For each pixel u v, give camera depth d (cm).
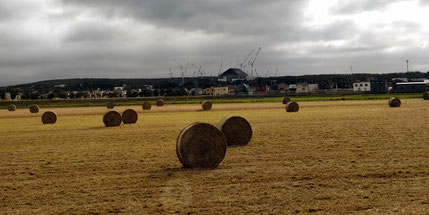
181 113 5125
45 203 1035
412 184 1119
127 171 1400
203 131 1442
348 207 936
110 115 3384
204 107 6062
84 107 8325
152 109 6450
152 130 2839
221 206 968
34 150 1980
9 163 1623
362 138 2016
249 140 2045
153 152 1802
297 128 2620
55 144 2197
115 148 1959
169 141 2184
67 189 1171
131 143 2139
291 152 1680
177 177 1285
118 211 955
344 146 1783
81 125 3575
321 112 4319
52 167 1509
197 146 1435
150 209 962
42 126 3584
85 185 1212
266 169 1365
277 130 2541
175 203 1002
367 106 5381
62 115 5478
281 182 1180
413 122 2761
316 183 1158
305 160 1497
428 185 1104
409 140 1898
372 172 1266
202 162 1440
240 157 1611
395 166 1342
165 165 1494
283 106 6400
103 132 2803
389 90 13125
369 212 897
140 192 1116
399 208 918
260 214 903
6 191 1168
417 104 5388
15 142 2344
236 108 6084
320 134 2241
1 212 970
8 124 4006
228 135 2011
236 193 1077
